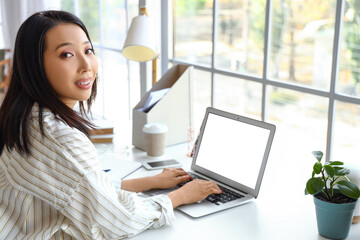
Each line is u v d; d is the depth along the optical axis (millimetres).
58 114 1342
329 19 2918
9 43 2961
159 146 1946
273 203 1537
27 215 1321
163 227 1407
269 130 1559
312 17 2924
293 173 1778
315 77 3127
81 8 3180
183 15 3379
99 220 1303
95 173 1320
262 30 2977
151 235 1362
